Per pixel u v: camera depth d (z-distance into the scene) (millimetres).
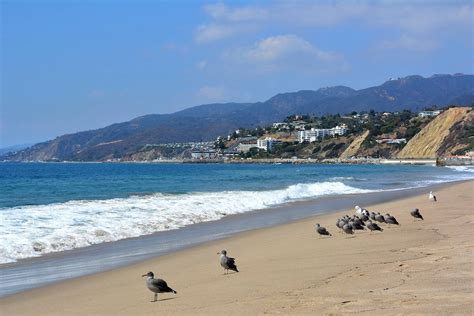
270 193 39469
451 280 10766
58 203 29078
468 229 19266
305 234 20359
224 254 13234
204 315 9305
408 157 178250
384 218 21656
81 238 19297
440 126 173875
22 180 64125
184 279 12883
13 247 17172
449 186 49812
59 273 14305
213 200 32812
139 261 15867
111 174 90125
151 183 56469
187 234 21391
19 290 12500
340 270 12484
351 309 9016
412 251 14680
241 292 10906
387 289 10273
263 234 21016
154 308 10117
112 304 10773
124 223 22672
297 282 11477
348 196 40438
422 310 8680
